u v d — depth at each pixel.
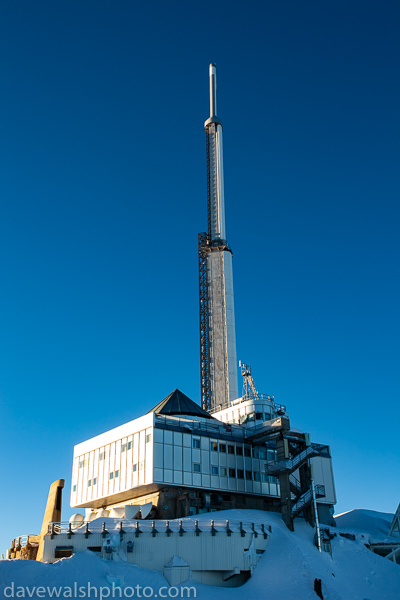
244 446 79.25
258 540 60.84
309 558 58.91
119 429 78.12
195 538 56.72
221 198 139.75
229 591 54.66
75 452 87.00
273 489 79.88
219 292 129.50
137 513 67.88
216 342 124.94
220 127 147.00
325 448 92.00
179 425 74.81
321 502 86.50
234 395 120.00
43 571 46.91
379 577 61.34
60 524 55.22
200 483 72.75
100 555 52.28
